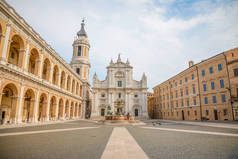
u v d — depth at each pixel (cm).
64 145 912
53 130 1709
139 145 914
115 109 6406
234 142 984
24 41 2522
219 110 3506
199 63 4112
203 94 3981
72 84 5441
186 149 809
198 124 2611
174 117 5375
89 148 838
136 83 6769
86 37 7494
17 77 2325
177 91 5234
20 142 990
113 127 2198
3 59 2028
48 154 714
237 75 3203
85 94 6525
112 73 6800
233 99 3177
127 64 6912
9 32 2153
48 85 3241
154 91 7469
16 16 2245
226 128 1850
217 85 3603
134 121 3034
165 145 912
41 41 2975
